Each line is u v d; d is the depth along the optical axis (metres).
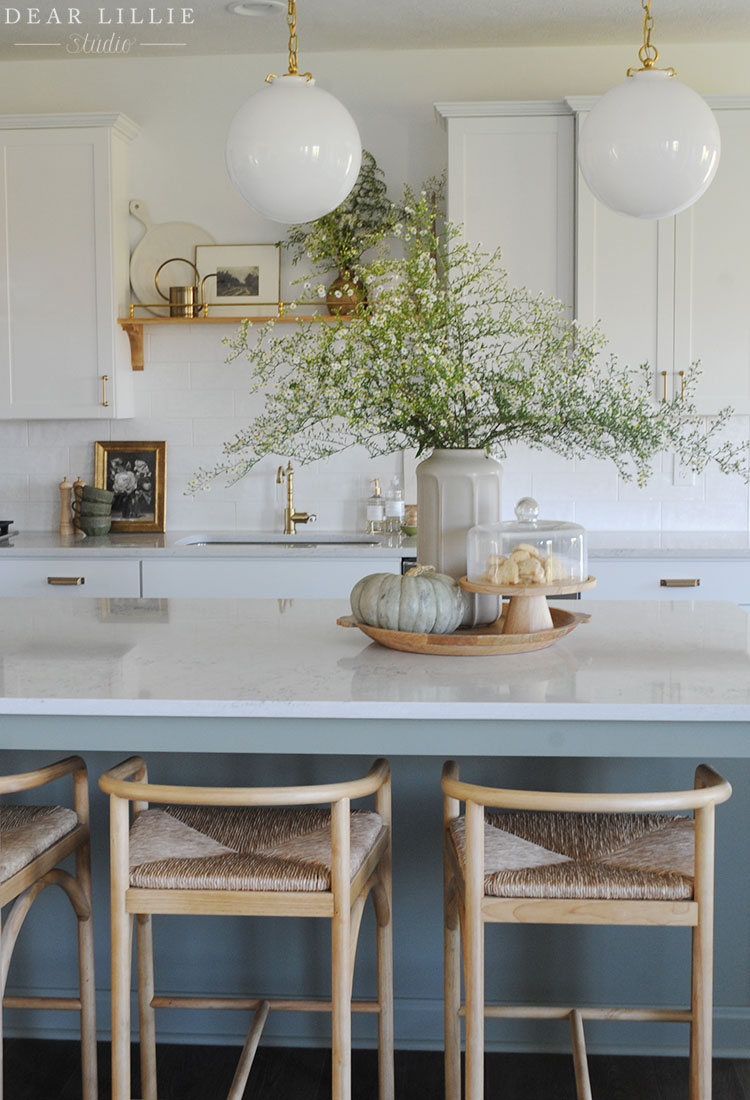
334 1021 1.96
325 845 2.09
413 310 2.65
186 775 2.63
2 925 2.13
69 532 5.04
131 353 5.02
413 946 2.66
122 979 2.00
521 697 2.10
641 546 4.45
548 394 2.65
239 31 4.65
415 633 2.46
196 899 1.97
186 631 2.79
